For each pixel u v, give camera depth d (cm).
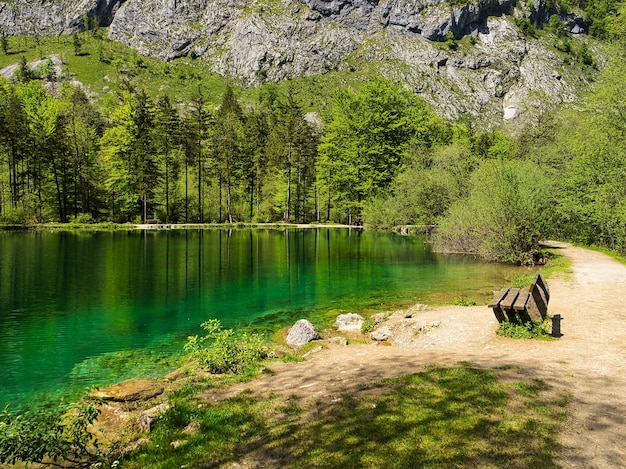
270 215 6812
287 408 594
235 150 6675
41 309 1437
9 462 482
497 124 14162
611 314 1056
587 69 15988
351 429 498
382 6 16625
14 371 920
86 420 560
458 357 784
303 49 16062
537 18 17462
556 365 687
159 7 17675
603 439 442
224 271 2203
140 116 5684
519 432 461
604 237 2791
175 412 618
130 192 5738
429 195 4456
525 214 2244
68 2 18512
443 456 421
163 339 1148
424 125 5947
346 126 5944
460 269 2234
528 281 1605
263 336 1167
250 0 17450
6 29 17962
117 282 1902
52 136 5266
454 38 16475
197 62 16888
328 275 2094
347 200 6003
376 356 861
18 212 4916
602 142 2569
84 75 14800
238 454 474
